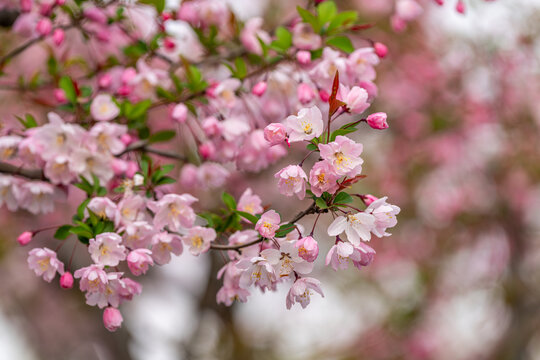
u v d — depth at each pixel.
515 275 8.48
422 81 8.72
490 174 9.00
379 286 9.30
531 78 8.15
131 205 3.04
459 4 4.57
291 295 2.53
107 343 8.09
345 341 9.39
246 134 3.72
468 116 8.64
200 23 4.17
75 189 7.32
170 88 3.99
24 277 8.63
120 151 3.42
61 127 3.21
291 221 2.53
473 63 8.23
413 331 9.72
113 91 4.32
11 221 7.36
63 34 3.85
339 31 3.62
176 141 5.45
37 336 8.74
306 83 3.57
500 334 8.64
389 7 7.40
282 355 8.42
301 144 7.24
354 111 2.68
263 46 3.65
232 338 8.11
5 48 5.00
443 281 9.39
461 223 9.12
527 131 8.45
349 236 2.45
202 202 6.11
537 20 7.10
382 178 9.24
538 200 8.87
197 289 8.93
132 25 4.21
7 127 3.68
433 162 9.16
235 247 2.88
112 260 2.76
